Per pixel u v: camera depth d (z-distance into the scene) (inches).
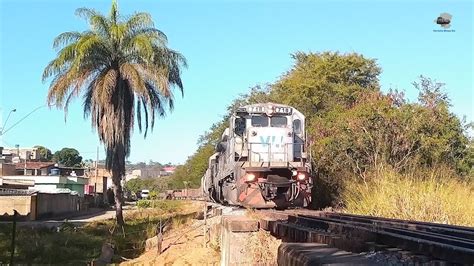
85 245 819.4
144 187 4904.0
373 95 880.9
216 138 2305.6
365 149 762.8
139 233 934.4
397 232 265.7
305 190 684.1
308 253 226.4
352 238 252.4
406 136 752.3
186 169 3624.5
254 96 1664.6
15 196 1359.5
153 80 1098.1
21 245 768.9
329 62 1478.8
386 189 555.2
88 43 1058.7
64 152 4185.5
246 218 432.8
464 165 797.2
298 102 1387.8
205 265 541.0
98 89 1066.1
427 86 853.8
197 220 956.0
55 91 1079.0
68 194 1791.3
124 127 1109.7
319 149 806.5
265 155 703.1
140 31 1135.0
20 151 3624.5
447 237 238.5
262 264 385.4
